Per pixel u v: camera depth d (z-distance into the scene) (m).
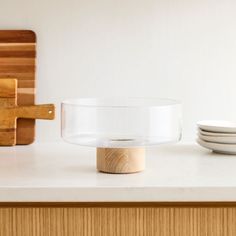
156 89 2.03
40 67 2.02
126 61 2.02
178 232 1.58
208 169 1.60
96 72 2.03
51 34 2.01
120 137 1.53
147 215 1.58
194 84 2.03
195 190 1.40
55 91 2.03
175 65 2.02
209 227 1.57
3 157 1.78
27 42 1.98
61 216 1.59
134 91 2.03
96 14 2.01
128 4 2.00
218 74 2.03
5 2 1.99
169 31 2.01
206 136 1.81
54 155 1.80
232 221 1.57
